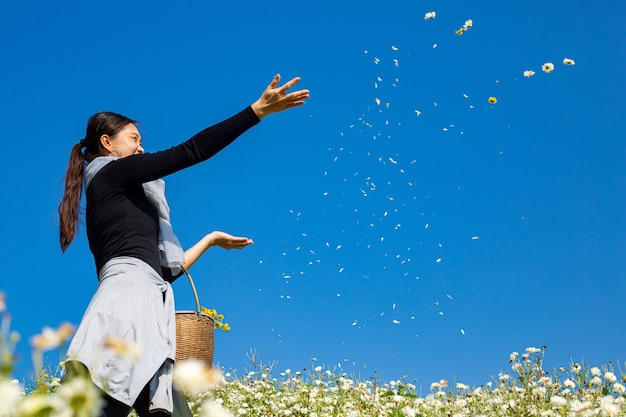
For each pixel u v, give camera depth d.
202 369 1.53
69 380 2.34
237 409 4.84
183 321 3.29
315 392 5.35
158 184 3.05
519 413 3.89
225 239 3.51
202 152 2.84
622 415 3.52
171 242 2.97
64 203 3.12
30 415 1.11
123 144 3.14
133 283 2.67
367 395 5.45
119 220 2.81
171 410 2.58
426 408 4.74
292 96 2.85
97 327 2.50
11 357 1.15
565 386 4.24
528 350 4.50
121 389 2.39
